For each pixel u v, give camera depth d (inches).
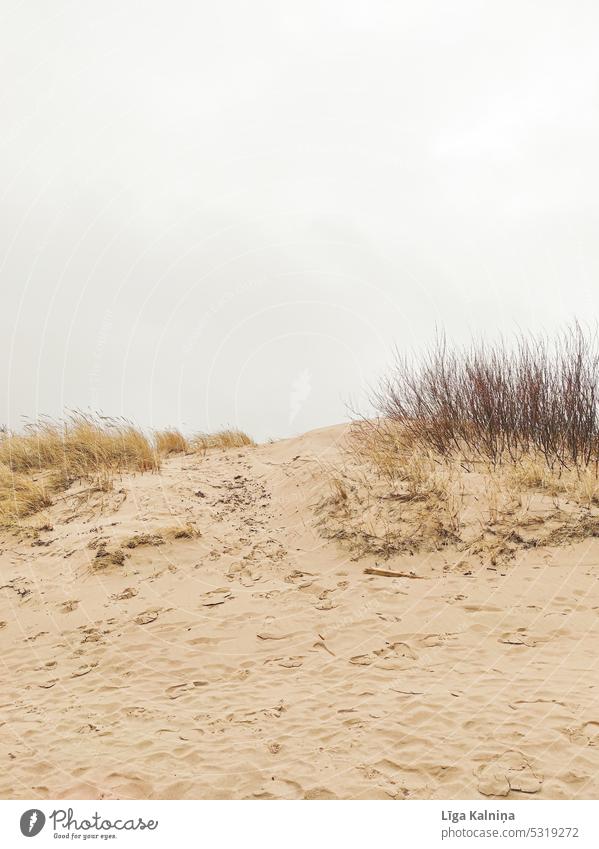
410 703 115.8
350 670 133.8
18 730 117.0
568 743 98.3
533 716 107.2
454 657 135.9
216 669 140.3
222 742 107.2
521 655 134.6
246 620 163.6
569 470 233.1
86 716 121.5
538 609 156.3
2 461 319.6
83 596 187.6
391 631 150.6
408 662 135.3
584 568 175.0
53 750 108.3
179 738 109.7
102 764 102.5
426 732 104.9
